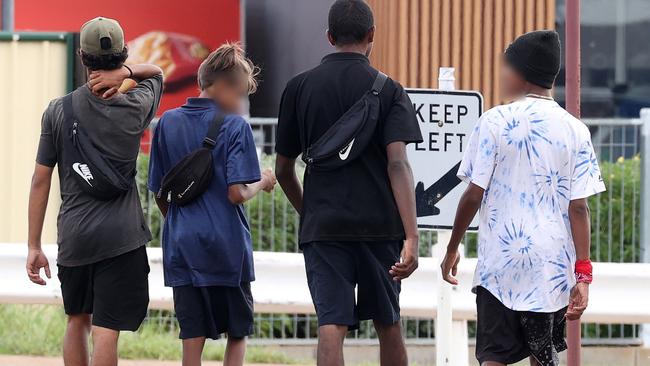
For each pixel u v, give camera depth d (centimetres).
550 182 1720
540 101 1744
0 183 3309
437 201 2153
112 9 4981
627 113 4844
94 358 1928
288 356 3012
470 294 2606
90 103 1922
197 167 1939
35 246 1977
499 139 1727
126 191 1944
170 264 1969
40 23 4922
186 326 1967
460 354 2605
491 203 1736
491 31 4100
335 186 1833
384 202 1836
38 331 2973
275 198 3084
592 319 2662
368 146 1838
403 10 4081
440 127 2158
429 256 3112
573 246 1733
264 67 5084
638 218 3108
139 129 1944
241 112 1984
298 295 2691
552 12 4119
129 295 1944
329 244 1831
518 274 1716
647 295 2662
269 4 5084
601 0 4841
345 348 3009
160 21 5016
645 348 3052
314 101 1841
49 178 1964
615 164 3117
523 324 1723
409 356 3019
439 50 4097
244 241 1973
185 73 5034
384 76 1848
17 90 3309
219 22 5056
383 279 1844
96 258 1920
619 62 4844
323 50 5053
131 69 1945
